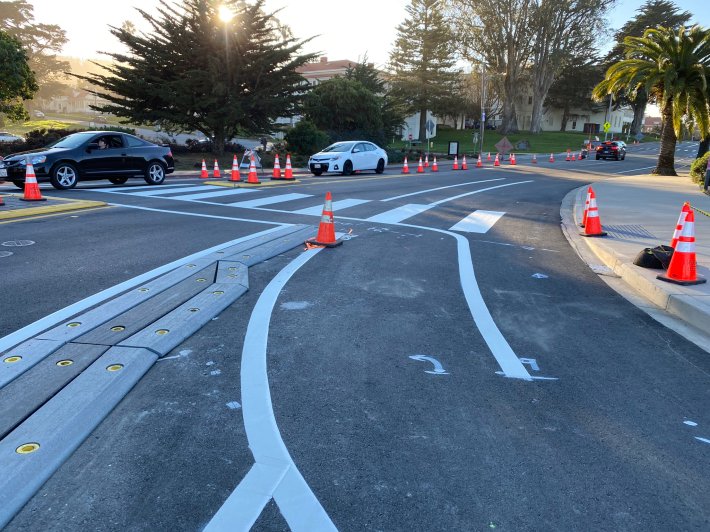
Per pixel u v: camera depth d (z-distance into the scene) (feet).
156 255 23.40
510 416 11.27
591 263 26.13
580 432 10.75
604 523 8.17
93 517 7.82
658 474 9.45
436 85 209.46
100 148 47.75
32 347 12.85
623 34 284.20
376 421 10.84
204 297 17.44
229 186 51.90
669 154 95.76
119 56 95.55
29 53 284.82
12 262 21.13
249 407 11.14
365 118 135.74
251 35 99.45
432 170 94.53
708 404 12.16
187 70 97.81
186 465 9.12
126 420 10.44
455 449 9.98
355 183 61.57
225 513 8.00
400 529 7.88
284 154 110.52
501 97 257.34
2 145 78.89
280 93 102.83
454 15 206.49
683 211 20.76
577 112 329.52
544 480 9.16
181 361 13.17
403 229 32.76
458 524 8.03
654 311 18.97
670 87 87.45
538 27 212.43
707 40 85.97
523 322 17.19
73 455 9.25
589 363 14.19
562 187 66.80
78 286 18.47
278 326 15.81
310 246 26.86
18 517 7.75
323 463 9.37
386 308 17.89
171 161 54.13
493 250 28.07
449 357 14.16
